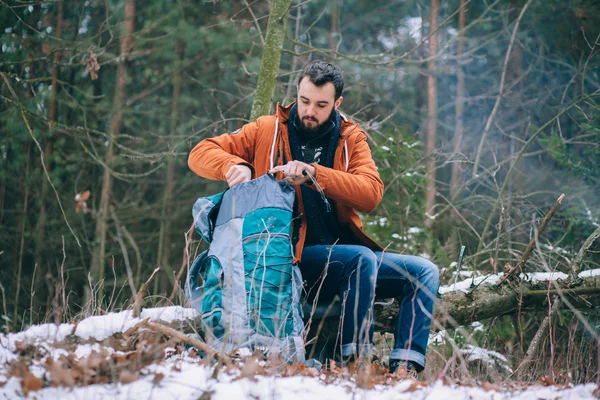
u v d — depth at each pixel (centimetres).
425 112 1433
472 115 1440
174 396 241
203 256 355
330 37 1370
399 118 1466
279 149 380
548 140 701
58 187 1236
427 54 1434
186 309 348
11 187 1274
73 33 1188
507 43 1354
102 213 1148
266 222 337
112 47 1242
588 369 391
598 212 650
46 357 271
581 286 455
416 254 671
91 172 1307
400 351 346
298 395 252
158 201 1307
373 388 275
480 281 445
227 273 324
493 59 1459
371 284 348
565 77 1205
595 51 925
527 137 1161
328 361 377
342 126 386
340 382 281
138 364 264
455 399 263
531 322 618
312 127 373
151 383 251
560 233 712
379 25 1648
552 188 943
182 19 1155
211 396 242
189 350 321
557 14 1155
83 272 1213
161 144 1261
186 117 1324
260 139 385
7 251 1273
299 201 367
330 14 1456
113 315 318
